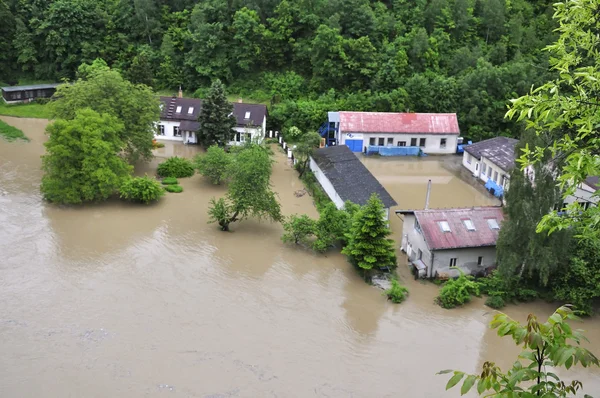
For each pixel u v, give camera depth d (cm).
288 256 3975
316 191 5081
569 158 1261
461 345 3069
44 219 4303
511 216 3366
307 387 2678
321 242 3953
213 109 5991
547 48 1296
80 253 3822
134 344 2909
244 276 3666
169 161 5434
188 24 7850
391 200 4512
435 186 5506
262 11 7919
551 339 885
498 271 3531
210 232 4269
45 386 2583
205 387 2631
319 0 7825
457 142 6594
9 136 6244
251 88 7531
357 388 2692
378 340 3077
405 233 4044
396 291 3441
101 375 2673
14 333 2939
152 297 3350
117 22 8044
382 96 6788
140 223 4350
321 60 7144
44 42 8000
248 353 2897
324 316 3275
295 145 6278
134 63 6944
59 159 4462
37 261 3675
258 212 4319
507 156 5419
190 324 3111
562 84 1397
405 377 2789
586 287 3350
